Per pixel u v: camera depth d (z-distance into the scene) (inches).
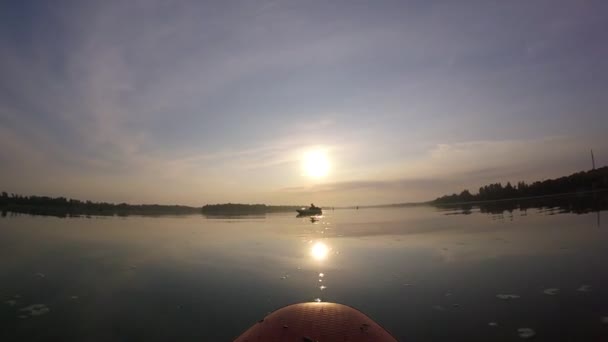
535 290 216.5
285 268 306.5
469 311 189.0
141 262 339.0
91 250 412.2
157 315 196.1
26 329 179.9
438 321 177.5
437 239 451.8
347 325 104.8
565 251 315.9
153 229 697.6
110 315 197.0
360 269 296.4
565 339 150.6
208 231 666.8
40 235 555.5
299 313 112.4
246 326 177.6
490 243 389.4
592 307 182.9
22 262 341.1
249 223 928.9
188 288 247.1
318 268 304.2
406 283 248.5
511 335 157.5
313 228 719.7
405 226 672.4
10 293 240.5
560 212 703.1
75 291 244.1
